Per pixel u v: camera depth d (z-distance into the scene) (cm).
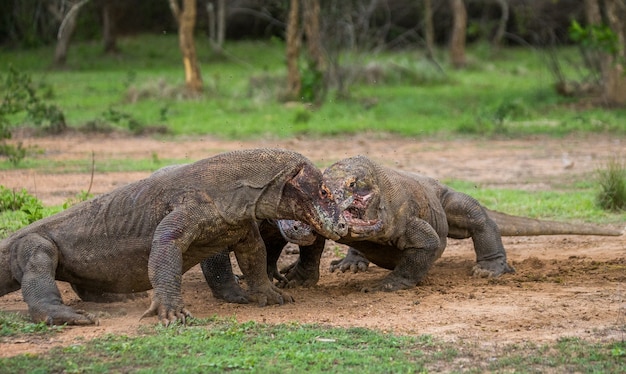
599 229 1839
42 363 1053
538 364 1070
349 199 1398
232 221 1291
